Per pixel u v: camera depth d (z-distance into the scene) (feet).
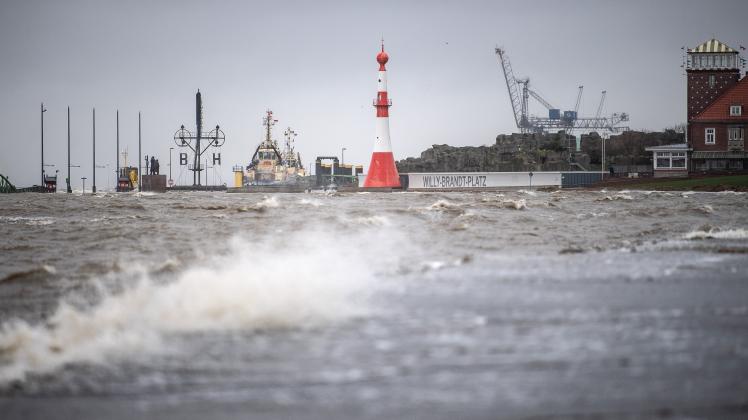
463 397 92.02
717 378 97.50
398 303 143.64
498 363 104.94
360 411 88.17
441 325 126.11
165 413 88.48
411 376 99.76
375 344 114.11
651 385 95.20
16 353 111.04
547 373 100.42
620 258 218.59
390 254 237.04
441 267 198.80
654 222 387.14
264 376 100.17
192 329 121.29
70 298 163.02
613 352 109.60
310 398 92.43
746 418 84.38
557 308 140.26
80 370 103.04
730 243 263.70
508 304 144.15
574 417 85.30
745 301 146.61
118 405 91.09
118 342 114.83
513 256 227.20
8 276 196.24
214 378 99.40
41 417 87.97
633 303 145.07
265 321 126.00
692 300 148.05
